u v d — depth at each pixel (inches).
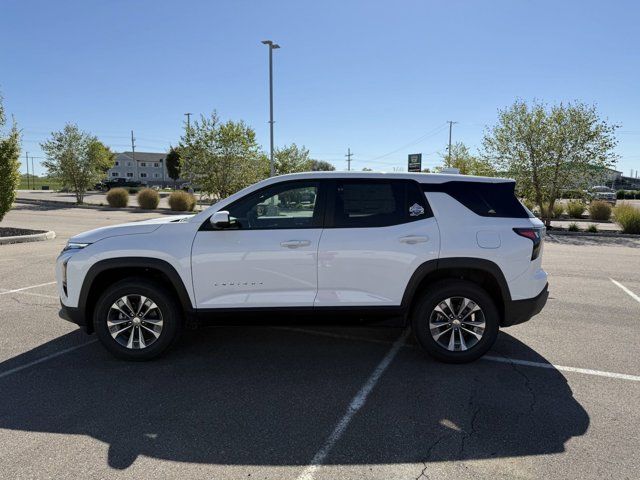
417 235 167.2
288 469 110.0
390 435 125.2
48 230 593.9
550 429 128.5
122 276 179.5
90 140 1250.6
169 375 163.3
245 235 167.3
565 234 720.3
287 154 1395.2
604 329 217.8
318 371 167.6
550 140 773.9
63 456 114.4
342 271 167.0
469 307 170.9
